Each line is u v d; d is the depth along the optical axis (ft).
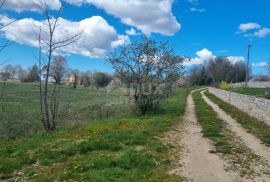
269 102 75.36
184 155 43.62
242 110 106.73
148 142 49.85
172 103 136.67
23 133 67.00
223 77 440.86
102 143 45.96
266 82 272.51
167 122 73.92
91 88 303.89
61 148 44.09
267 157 44.11
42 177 32.78
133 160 38.19
